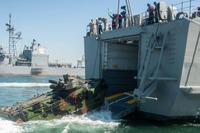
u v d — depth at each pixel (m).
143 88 18.19
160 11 18.22
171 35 17.14
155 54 18.20
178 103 17.14
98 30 24.27
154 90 17.89
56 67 101.50
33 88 53.66
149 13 19.08
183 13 17.23
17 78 86.88
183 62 16.36
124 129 16.53
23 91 46.62
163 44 17.45
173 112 17.47
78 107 19.06
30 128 15.88
